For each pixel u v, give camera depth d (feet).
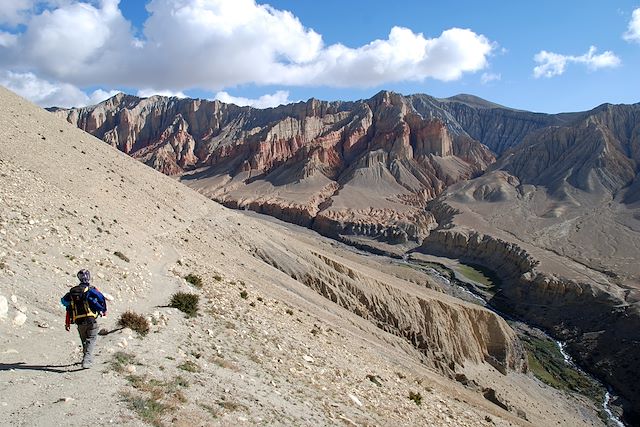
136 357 50.52
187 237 161.89
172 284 93.09
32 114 184.44
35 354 44.50
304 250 240.12
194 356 58.70
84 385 40.50
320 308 170.19
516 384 225.76
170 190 217.97
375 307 222.07
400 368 132.77
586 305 326.65
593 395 238.48
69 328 48.52
